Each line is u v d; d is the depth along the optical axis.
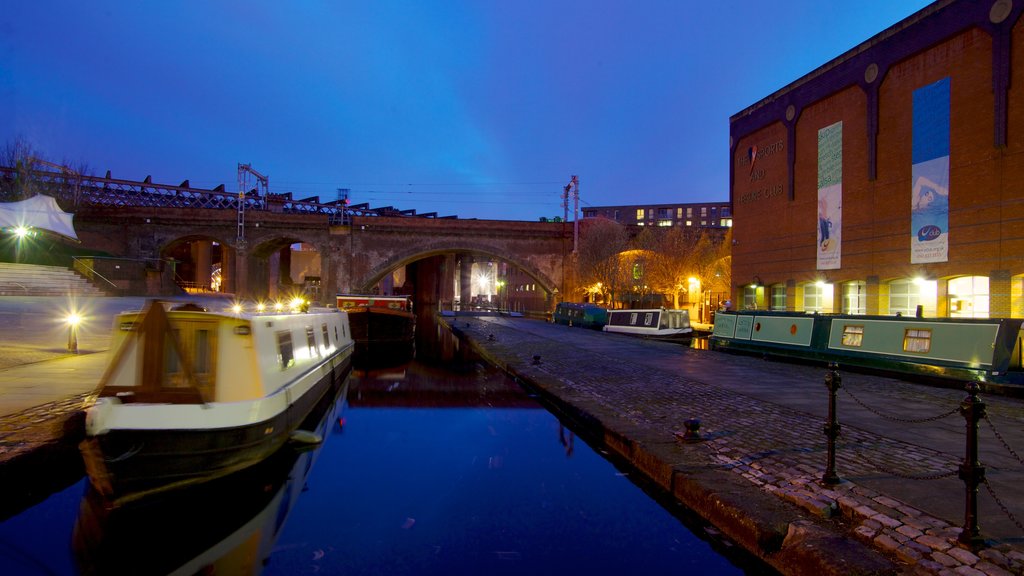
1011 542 3.78
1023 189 18.91
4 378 9.81
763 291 31.67
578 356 17.12
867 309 24.62
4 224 30.09
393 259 48.78
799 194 28.83
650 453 6.29
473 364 19.64
